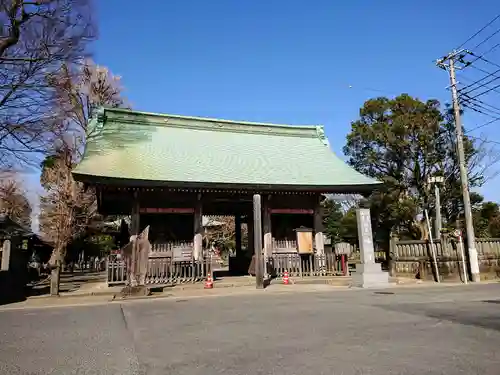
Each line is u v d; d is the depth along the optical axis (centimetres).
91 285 1867
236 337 649
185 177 1775
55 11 1451
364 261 1625
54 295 1441
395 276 2089
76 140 2484
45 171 2947
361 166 3192
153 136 2150
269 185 1852
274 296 1302
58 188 2744
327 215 3941
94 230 3125
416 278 1994
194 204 1892
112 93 2675
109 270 1656
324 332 668
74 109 2042
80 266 4550
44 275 2875
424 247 1986
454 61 2039
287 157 2255
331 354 525
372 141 3086
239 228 2538
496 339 592
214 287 1648
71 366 504
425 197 2966
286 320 800
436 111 3039
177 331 719
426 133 2950
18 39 1440
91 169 1641
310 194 2045
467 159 2994
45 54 1493
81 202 2564
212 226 4547
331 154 2395
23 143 1620
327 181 2008
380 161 3120
